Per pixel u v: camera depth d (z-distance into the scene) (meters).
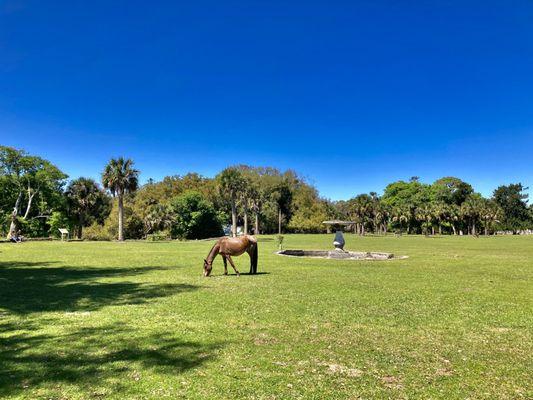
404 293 10.96
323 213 88.00
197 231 63.88
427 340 6.55
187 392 4.41
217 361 5.42
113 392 4.39
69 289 11.56
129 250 29.83
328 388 4.57
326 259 22.67
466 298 10.27
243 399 4.26
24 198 57.28
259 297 10.24
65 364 5.23
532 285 12.59
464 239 59.31
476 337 6.74
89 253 26.34
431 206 88.44
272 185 85.94
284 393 4.43
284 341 6.39
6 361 5.33
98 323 7.48
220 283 12.75
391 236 75.69
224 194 60.44
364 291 11.26
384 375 5.01
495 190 112.62
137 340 6.36
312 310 8.70
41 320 7.71
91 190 59.53
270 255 25.73
